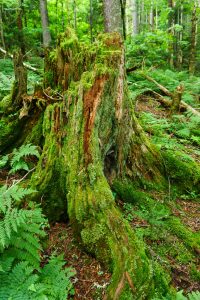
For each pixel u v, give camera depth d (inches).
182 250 150.2
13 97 197.9
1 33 515.2
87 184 145.2
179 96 326.3
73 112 153.0
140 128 204.8
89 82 149.3
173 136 276.7
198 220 179.0
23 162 174.7
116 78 156.5
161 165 204.2
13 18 602.9
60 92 185.2
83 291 124.3
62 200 155.9
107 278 127.6
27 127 193.5
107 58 155.6
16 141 194.5
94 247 135.0
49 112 166.9
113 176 178.1
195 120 287.4
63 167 154.8
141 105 354.0
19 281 116.6
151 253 141.3
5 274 119.2
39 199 154.7
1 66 380.5
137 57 550.0
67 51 178.4
